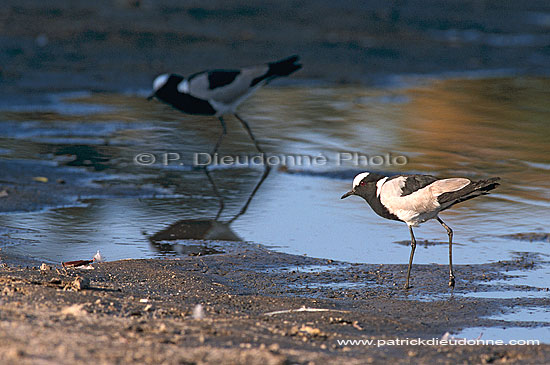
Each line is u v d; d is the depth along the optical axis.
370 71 25.45
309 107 21.22
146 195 13.64
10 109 19.47
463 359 6.54
